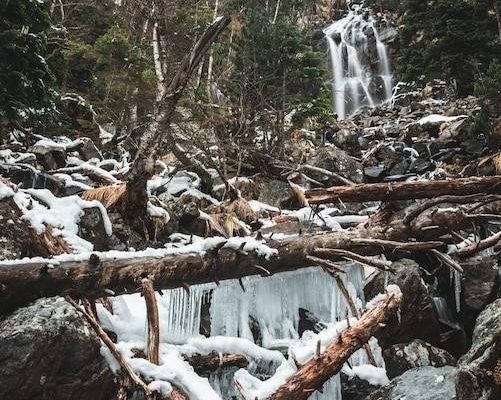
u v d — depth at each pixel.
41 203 5.43
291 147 11.12
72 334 3.62
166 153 10.17
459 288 6.37
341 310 5.63
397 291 5.05
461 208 5.54
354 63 24.84
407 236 5.63
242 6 12.41
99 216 5.69
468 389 3.48
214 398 3.82
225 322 5.34
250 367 4.81
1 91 6.52
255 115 10.41
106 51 10.53
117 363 3.87
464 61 15.60
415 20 18.33
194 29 8.42
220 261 4.79
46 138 8.52
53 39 11.67
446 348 6.10
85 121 10.28
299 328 5.79
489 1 15.93
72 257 4.17
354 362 5.40
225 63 11.27
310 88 11.73
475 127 10.66
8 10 6.65
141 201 6.23
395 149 12.16
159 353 4.16
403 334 5.82
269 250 5.02
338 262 5.63
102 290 4.20
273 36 11.16
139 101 10.78
